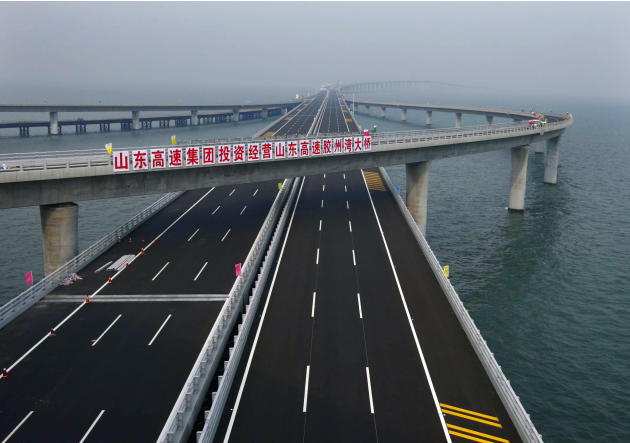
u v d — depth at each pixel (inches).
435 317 1408.7
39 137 6791.3
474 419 985.5
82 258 1752.0
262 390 1074.7
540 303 2001.7
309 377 1122.0
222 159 2031.3
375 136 2704.2
